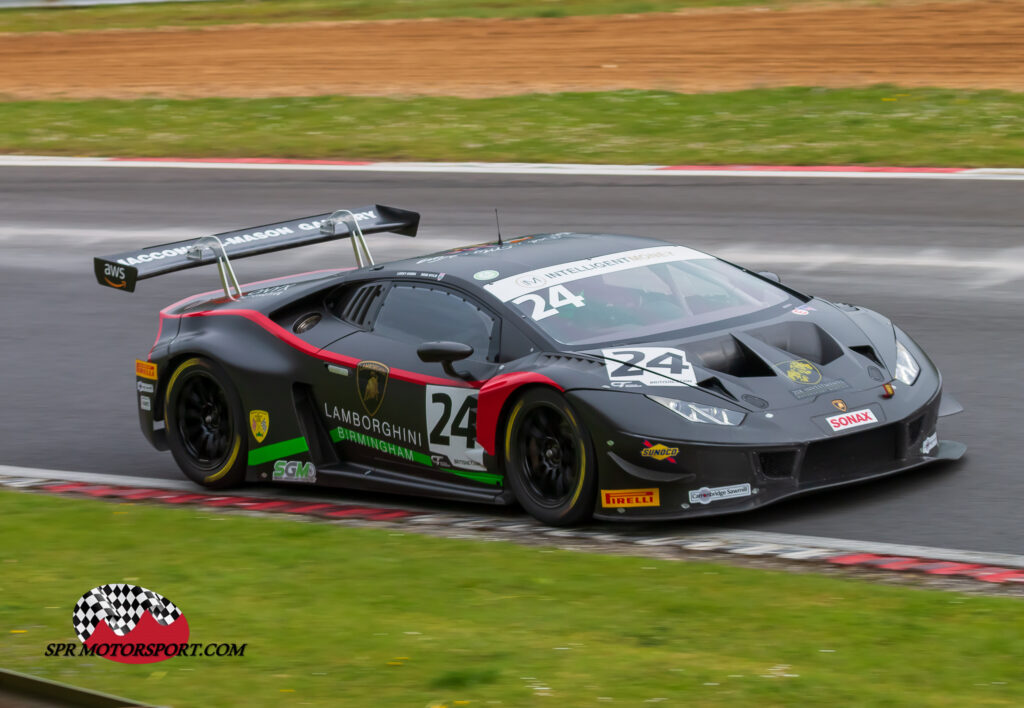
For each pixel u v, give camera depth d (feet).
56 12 390.42
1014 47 255.91
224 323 94.07
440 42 311.88
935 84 230.27
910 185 172.24
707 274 85.76
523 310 80.59
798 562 67.62
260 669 53.26
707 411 72.69
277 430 89.97
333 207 183.42
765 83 244.22
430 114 237.04
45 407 115.55
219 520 79.36
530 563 66.90
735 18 312.50
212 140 230.27
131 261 97.55
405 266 88.99
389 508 85.35
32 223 188.44
